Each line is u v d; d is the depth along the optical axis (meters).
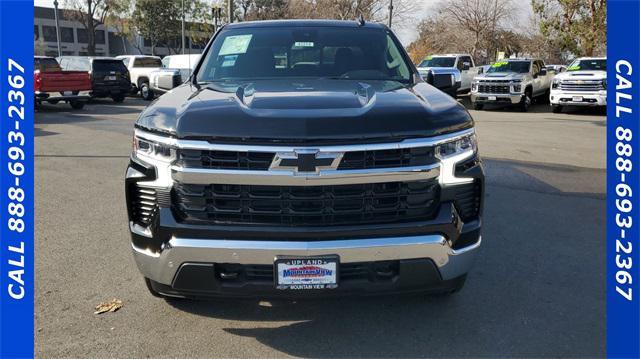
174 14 51.12
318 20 4.66
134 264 4.26
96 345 3.07
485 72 19.92
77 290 3.78
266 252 2.72
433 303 3.60
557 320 3.37
